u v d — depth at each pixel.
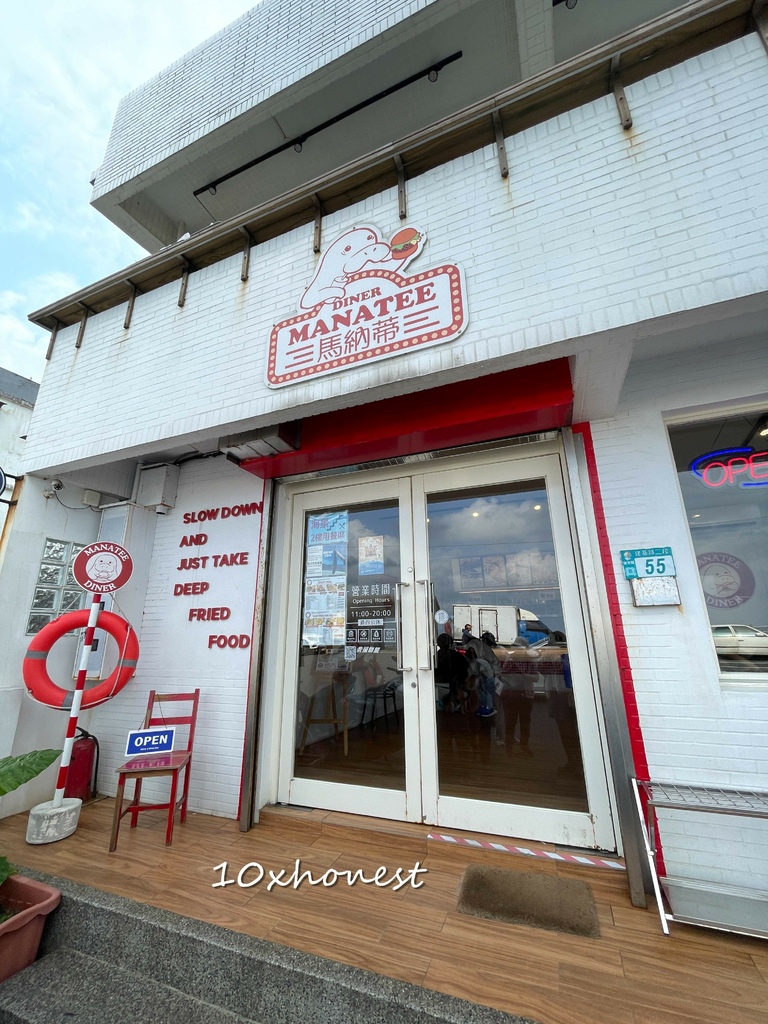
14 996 1.72
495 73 3.30
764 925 1.84
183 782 3.16
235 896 2.10
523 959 1.70
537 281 2.03
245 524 3.53
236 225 2.85
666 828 2.11
